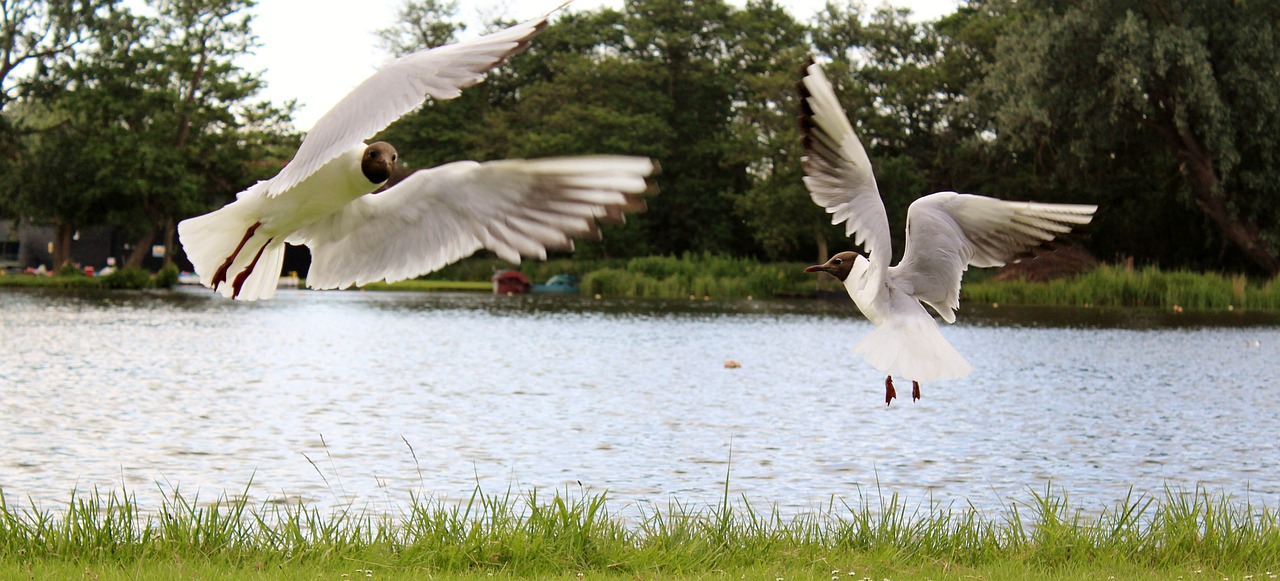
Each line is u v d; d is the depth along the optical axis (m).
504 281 61.88
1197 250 61.78
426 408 18.83
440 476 13.31
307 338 31.44
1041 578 8.12
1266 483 13.47
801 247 73.25
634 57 78.69
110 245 80.00
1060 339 32.19
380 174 4.16
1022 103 49.19
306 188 4.23
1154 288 48.09
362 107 3.23
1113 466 14.45
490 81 82.31
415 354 27.55
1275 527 9.74
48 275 67.56
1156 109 51.53
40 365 24.02
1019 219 7.01
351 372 23.75
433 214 4.08
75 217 65.06
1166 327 36.59
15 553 8.14
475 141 75.94
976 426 17.45
